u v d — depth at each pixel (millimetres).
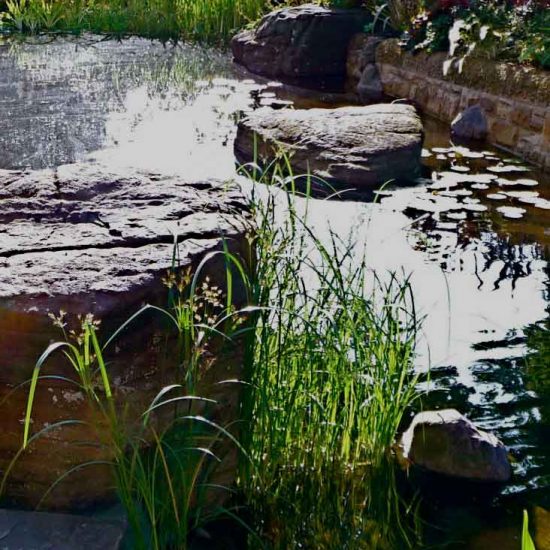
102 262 2771
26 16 13438
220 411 2922
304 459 3238
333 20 10633
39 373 2609
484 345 4109
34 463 2691
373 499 3123
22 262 2770
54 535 2564
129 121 8109
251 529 2906
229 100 9203
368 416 3287
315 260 4844
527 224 5648
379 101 9602
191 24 13148
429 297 4555
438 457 3281
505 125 7508
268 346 3131
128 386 2664
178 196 3344
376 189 6324
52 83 9781
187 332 2662
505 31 8164
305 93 9914
